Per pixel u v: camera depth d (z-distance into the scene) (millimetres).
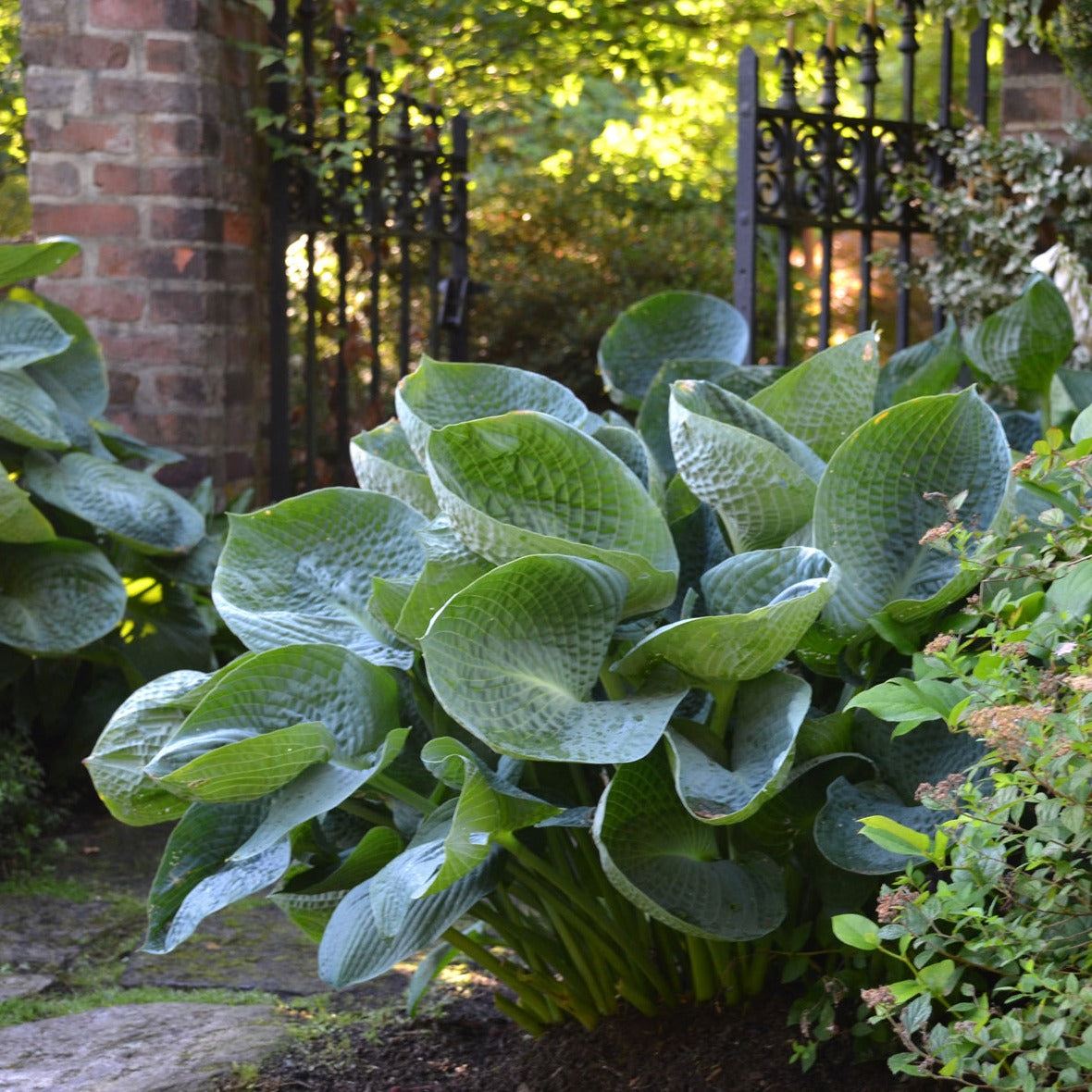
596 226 9547
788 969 1838
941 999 1453
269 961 2869
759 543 1853
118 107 4570
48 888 3312
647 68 7254
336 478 5352
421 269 8000
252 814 1875
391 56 6250
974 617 1632
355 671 1790
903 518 1797
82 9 4551
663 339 2756
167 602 4082
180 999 2639
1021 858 1684
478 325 9062
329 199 5152
